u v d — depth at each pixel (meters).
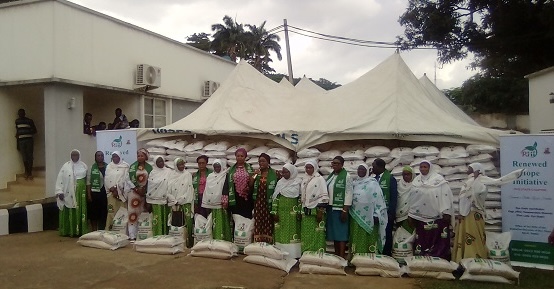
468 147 7.88
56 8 11.30
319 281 6.41
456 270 6.64
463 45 18.59
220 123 9.66
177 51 15.98
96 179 9.40
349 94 9.94
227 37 41.59
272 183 7.61
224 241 7.63
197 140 9.72
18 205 10.31
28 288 5.93
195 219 8.24
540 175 7.18
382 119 8.84
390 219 7.17
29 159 11.94
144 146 9.75
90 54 12.35
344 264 6.71
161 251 7.76
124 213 8.95
